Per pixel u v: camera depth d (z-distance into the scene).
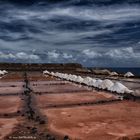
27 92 20.39
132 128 9.20
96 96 18.27
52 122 10.20
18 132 8.74
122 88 20.33
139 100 16.22
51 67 83.69
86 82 28.11
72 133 8.61
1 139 7.97
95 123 9.98
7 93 20.28
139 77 38.44
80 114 11.80
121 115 11.50
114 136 8.22
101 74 49.28
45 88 23.78
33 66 84.25
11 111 12.67
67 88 23.86
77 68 82.56
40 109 13.19
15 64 83.81
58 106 14.10
